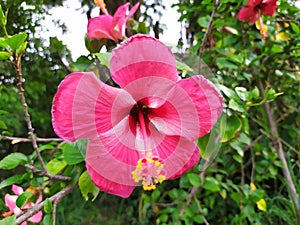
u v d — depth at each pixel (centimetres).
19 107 40
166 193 49
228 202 50
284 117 46
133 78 16
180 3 36
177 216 42
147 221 55
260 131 43
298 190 36
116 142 17
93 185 21
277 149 40
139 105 18
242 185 40
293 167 43
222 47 36
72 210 56
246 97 25
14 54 19
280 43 35
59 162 25
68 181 22
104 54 17
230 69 33
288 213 41
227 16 35
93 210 58
